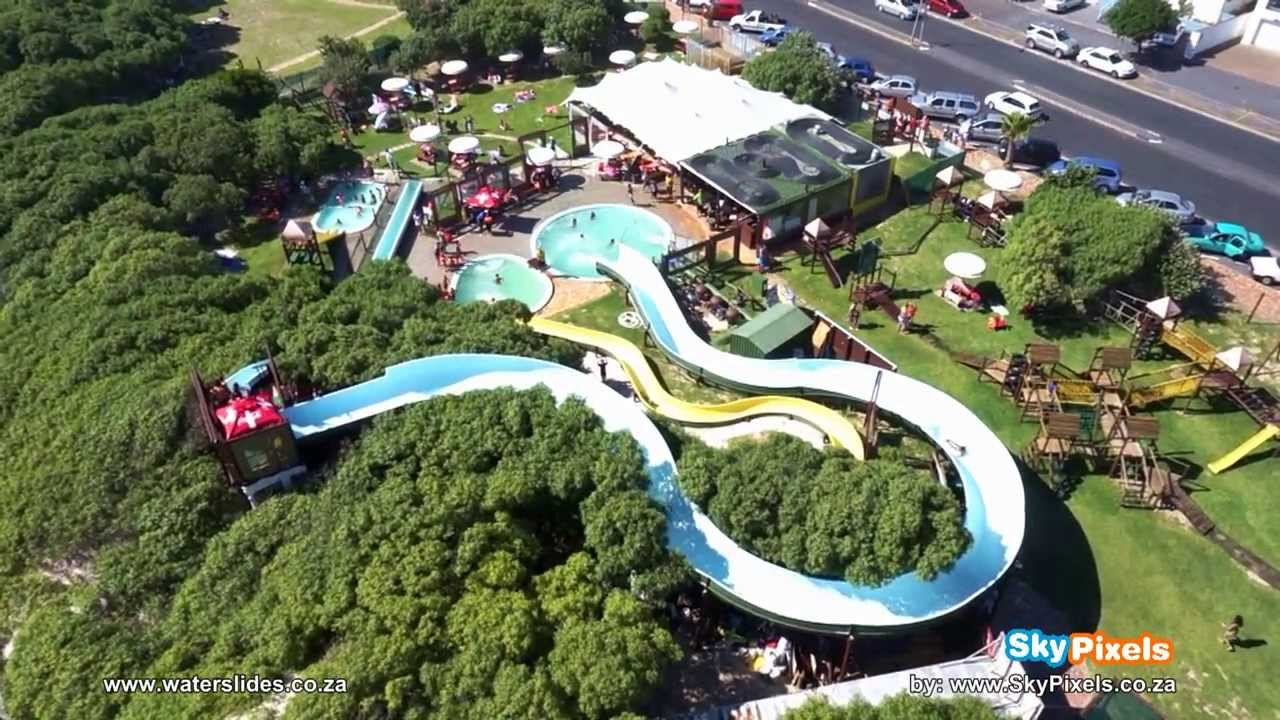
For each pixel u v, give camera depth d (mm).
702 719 33688
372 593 33594
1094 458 47062
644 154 71562
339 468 41000
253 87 79062
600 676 30969
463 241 66125
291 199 72500
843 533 35781
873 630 35438
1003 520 39812
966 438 44000
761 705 33812
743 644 38906
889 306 57281
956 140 72125
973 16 93375
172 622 36219
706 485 38812
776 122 69000
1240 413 49750
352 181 73562
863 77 81000
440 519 36156
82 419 44750
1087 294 54125
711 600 40094
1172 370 51938
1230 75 80250
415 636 32219
